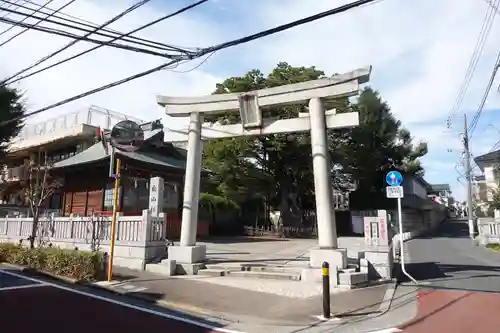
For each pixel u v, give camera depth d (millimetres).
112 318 6469
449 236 30047
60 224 14094
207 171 25094
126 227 12078
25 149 27531
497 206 23781
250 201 32125
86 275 9609
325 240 10125
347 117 10555
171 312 7023
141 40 7477
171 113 12531
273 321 6559
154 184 12602
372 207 34562
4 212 22234
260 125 11469
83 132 24531
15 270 11062
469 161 28297
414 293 8766
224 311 7125
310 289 8961
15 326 5754
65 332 5582
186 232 11531
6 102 21812
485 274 11289
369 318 6770
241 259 13008
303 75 24797
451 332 5898
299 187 29062
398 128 34688
